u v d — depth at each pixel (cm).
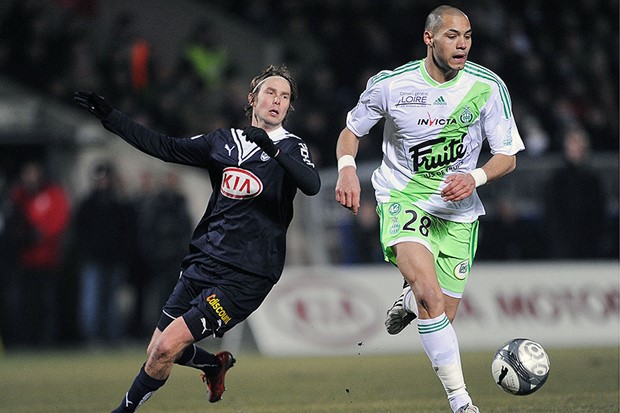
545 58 7594
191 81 6512
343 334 5188
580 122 7231
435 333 2181
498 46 7488
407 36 7500
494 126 2319
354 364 4366
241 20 7456
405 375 3756
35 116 6169
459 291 2417
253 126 2138
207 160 2256
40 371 4369
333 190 5469
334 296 5238
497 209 5684
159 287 5878
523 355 2223
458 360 2181
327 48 7150
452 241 2369
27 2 6638
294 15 7431
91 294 5719
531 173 5738
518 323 5322
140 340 5988
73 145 6172
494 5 7875
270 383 3556
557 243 5675
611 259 5731
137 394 2198
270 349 5128
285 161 2116
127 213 5719
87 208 5672
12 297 5853
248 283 2214
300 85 6700
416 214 2323
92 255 5675
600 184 5716
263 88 2230
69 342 6159
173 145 2250
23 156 6181
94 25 6988
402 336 5244
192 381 3816
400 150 2347
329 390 3275
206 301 2186
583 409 2531
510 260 5672
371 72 7112
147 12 7081
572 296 5419
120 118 2238
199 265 2245
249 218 2212
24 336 5888
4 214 5778
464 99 2283
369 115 2350
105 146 6194
